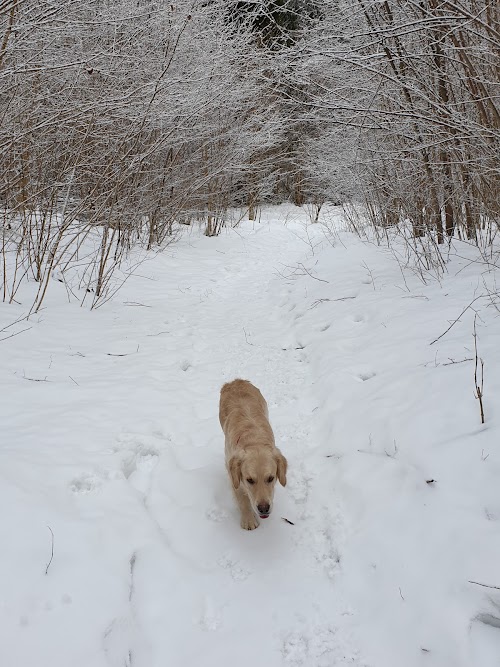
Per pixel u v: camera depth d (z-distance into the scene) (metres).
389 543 2.98
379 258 9.09
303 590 2.89
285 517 3.50
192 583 2.94
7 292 7.35
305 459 4.09
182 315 8.00
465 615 2.46
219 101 12.27
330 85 8.38
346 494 3.52
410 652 2.44
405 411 3.99
